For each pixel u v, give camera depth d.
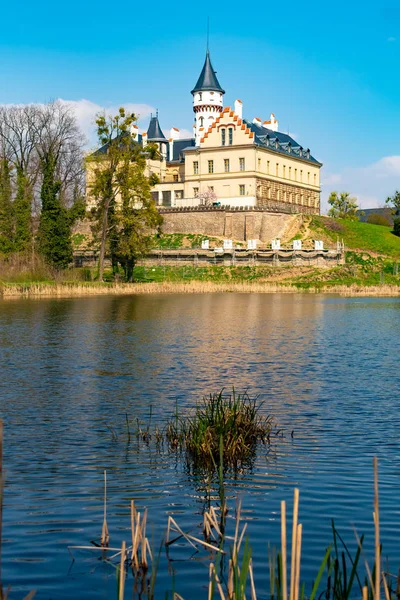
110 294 68.06
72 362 25.53
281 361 25.78
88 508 10.53
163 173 121.88
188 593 7.74
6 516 10.17
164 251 95.44
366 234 107.50
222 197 112.50
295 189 125.94
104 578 8.10
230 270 89.75
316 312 48.31
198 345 30.33
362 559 8.59
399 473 12.30
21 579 8.09
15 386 20.88
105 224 78.25
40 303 55.25
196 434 13.99
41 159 90.56
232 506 10.59
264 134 121.38
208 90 127.31
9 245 78.44
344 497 10.96
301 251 92.06
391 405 18.17
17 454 13.62
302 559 8.59
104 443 14.48
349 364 25.08
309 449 13.96
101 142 77.50
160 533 9.49
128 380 21.86
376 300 62.25
